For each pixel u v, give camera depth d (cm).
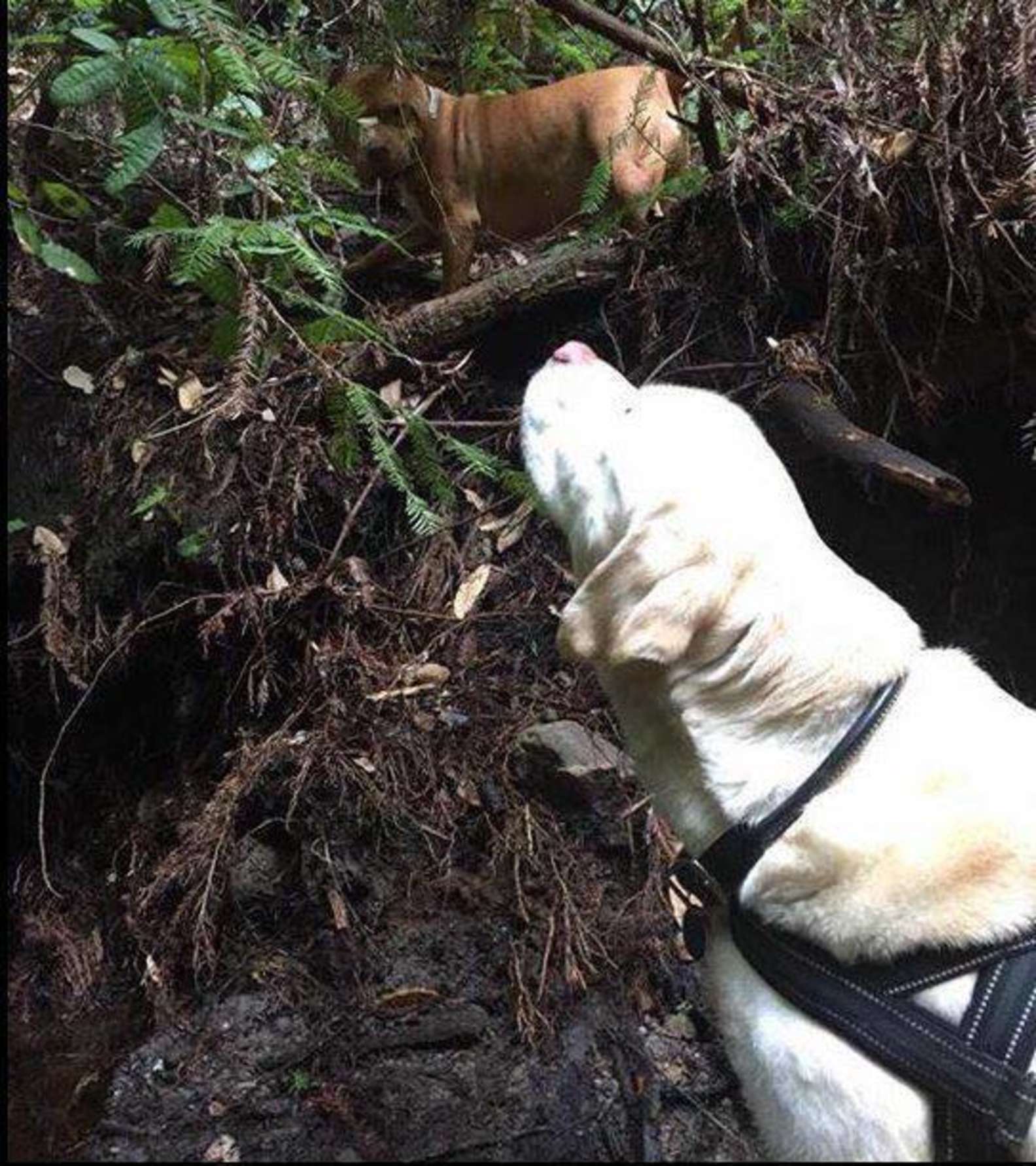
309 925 185
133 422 224
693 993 178
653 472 150
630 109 235
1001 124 201
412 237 259
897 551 250
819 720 146
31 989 187
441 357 236
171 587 217
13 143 236
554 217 250
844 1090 136
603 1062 167
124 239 237
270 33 276
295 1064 166
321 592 214
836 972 140
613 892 189
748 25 259
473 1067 165
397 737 202
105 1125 155
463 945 181
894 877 139
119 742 219
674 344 230
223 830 191
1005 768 147
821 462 230
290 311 243
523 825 193
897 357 218
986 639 254
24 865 206
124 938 192
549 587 224
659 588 142
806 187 216
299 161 229
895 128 212
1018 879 140
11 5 236
